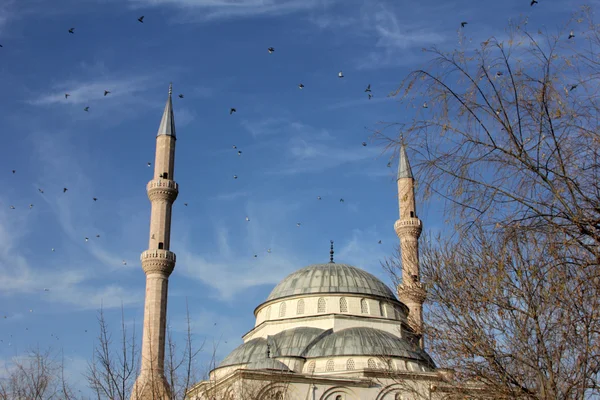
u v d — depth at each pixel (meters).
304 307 81.81
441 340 32.12
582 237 22.75
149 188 87.81
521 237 24.41
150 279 82.81
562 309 26.38
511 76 23.25
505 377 29.05
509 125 23.02
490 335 30.42
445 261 32.66
